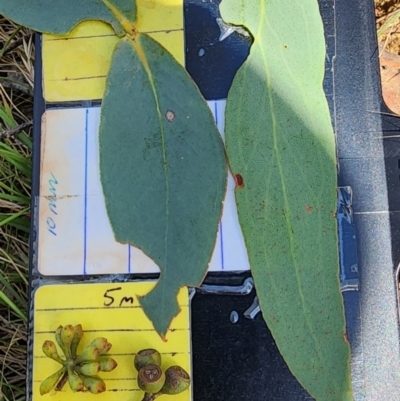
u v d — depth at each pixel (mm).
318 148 130
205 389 126
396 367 125
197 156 129
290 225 127
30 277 132
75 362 122
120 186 128
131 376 127
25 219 158
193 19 138
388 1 186
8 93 172
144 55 133
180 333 128
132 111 131
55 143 136
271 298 125
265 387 125
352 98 136
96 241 132
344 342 124
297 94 131
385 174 133
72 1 137
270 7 135
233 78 135
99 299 130
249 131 130
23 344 156
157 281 128
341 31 139
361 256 130
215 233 127
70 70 138
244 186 128
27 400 128
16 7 137
